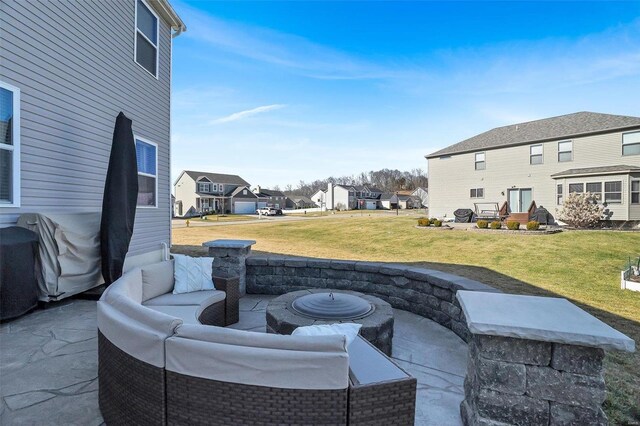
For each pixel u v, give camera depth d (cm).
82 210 568
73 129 548
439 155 2288
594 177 1631
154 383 175
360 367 183
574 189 1708
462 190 2194
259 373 159
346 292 438
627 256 996
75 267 474
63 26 525
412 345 369
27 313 426
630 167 1548
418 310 467
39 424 210
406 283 485
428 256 1132
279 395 158
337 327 212
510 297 227
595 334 165
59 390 249
